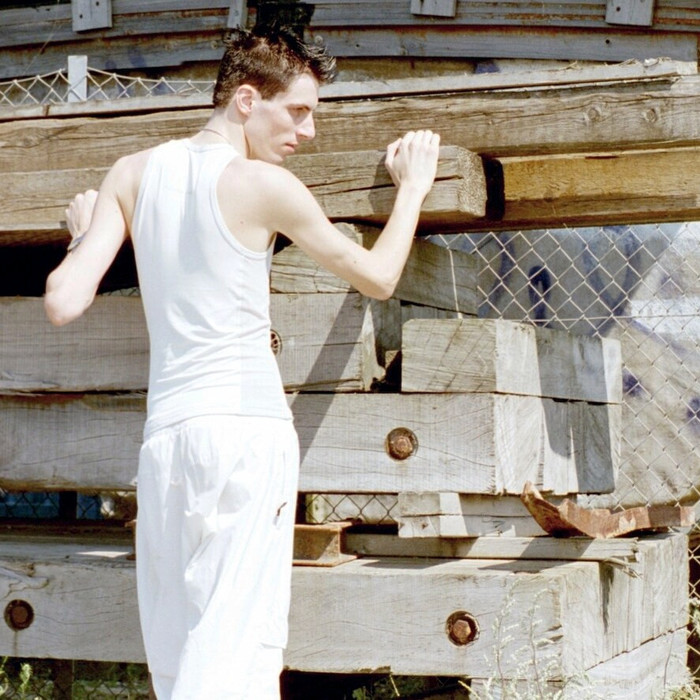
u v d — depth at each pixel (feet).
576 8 23.16
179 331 9.60
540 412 13.04
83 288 9.62
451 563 12.51
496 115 12.27
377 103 12.65
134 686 17.88
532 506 11.89
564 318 20.61
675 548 15.40
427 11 23.79
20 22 26.16
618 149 12.36
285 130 10.21
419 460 12.10
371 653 11.81
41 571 12.76
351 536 13.15
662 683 14.69
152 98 13.61
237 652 9.24
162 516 9.55
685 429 20.08
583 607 11.94
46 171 13.48
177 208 9.75
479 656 11.50
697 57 22.57
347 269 10.04
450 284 14.42
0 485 13.55
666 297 20.36
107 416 13.20
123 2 25.44
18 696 15.12
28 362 13.41
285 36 10.25
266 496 9.48
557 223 13.83
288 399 12.57
